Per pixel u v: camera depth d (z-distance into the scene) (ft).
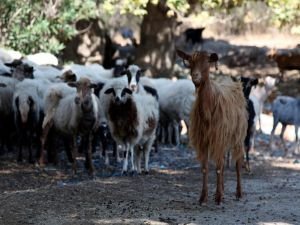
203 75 35.96
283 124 65.62
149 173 50.67
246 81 51.67
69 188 41.83
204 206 37.60
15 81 57.88
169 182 46.39
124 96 47.70
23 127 54.13
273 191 43.73
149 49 99.30
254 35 136.56
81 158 58.08
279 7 77.46
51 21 83.97
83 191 40.91
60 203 37.42
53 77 62.08
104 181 45.52
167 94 63.82
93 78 61.16
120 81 48.98
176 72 108.27
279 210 37.19
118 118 48.32
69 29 86.28
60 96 52.24
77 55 101.86
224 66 118.52
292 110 64.49
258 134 75.10
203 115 36.52
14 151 60.13
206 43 131.34
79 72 63.10
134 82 52.21
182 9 79.41
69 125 50.01
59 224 33.04
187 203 38.47
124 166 49.67
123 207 36.91
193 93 62.13
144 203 38.09
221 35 136.98
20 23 83.35
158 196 40.52
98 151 62.34
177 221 33.86
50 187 42.55
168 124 66.95
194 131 37.37
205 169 37.70
